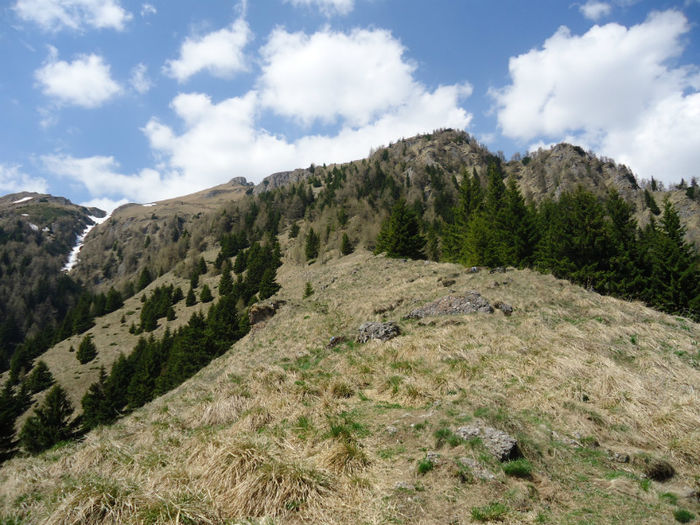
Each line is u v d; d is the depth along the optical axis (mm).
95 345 78250
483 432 6363
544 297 16578
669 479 5801
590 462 6109
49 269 156125
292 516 4734
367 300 22125
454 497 4895
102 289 153625
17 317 121250
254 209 146875
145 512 4688
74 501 5078
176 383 40375
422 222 85125
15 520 5992
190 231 154875
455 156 189000
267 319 28906
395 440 6777
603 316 14133
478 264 31625
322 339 17766
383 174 151875
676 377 9227
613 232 30688
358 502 4910
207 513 4707
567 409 7840
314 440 6934
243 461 5652
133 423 11312
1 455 34438
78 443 10391
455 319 14797
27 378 68625
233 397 10328
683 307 25531
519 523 4367
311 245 89125
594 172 143250
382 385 9984
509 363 10250
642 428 7262
